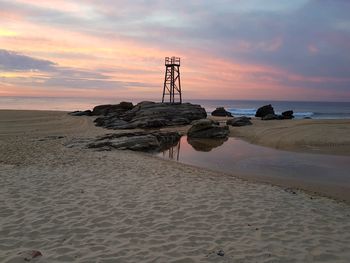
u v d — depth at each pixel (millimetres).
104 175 11336
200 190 9781
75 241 6188
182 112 39062
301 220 7586
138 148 19312
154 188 9844
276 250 6043
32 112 45438
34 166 12414
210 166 15375
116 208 7977
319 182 12352
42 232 6535
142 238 6398
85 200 8484
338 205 9102
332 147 19969
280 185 11578
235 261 5602
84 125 33281
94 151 16984
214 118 44938
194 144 23172
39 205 8023
